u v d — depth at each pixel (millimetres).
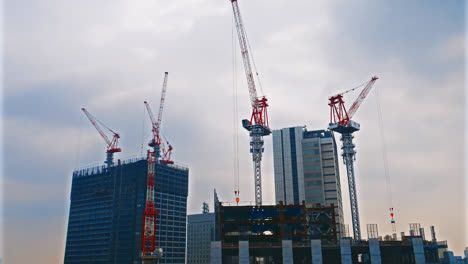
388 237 111188
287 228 115875
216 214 116250
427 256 103562
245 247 102750
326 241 111062
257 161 192375
